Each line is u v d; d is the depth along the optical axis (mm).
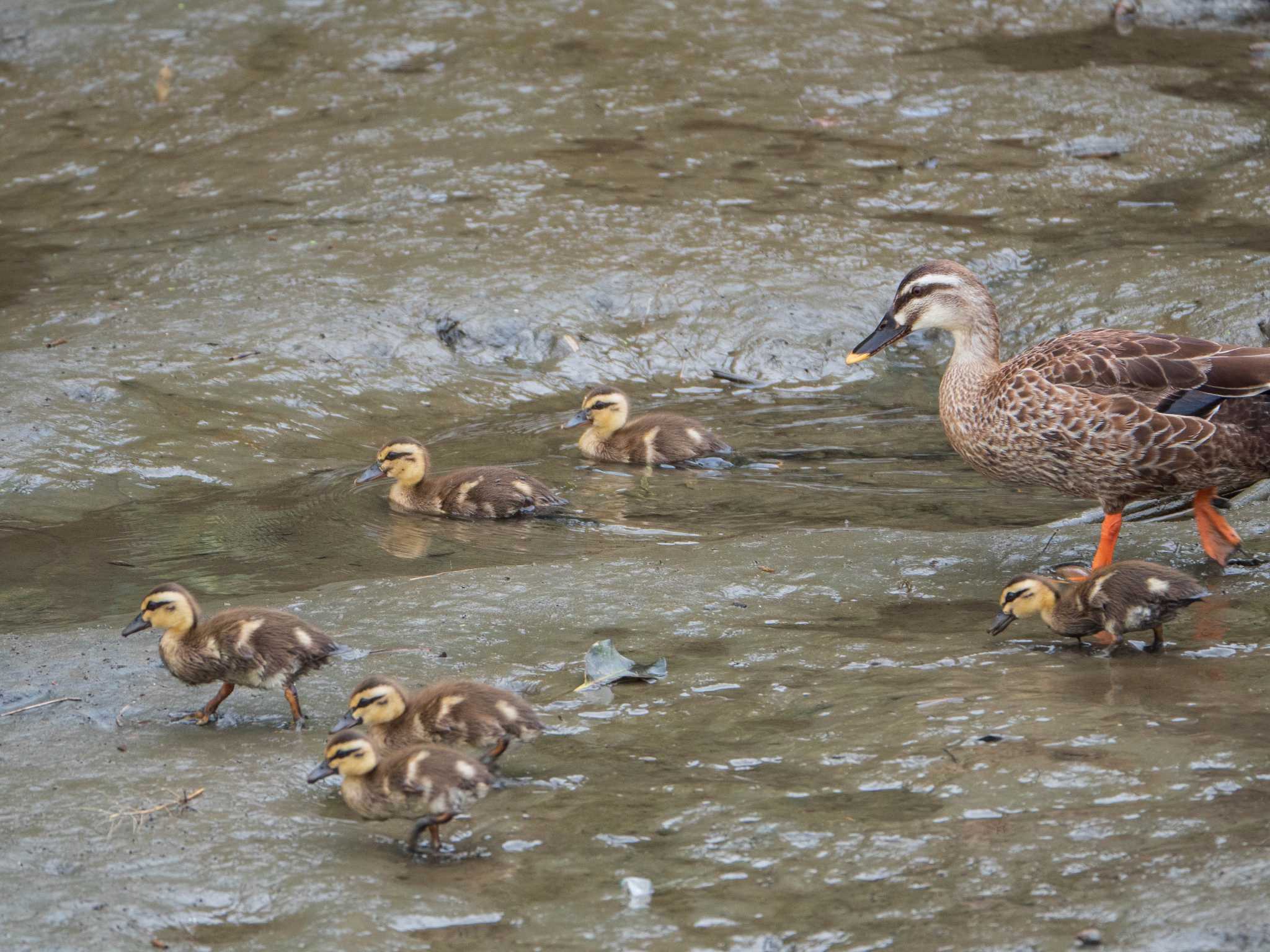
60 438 14562
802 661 9672
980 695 8859
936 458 14859
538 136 22703
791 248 19328
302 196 20969
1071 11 28344
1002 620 9844
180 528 13102
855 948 6223
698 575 11289
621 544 12602
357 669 9734
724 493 13930
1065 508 13156
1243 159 21719
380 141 22641
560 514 13531
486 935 6480
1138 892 6402
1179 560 11375
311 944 6367
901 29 27219
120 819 7535
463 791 7328
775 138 22750
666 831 7441
